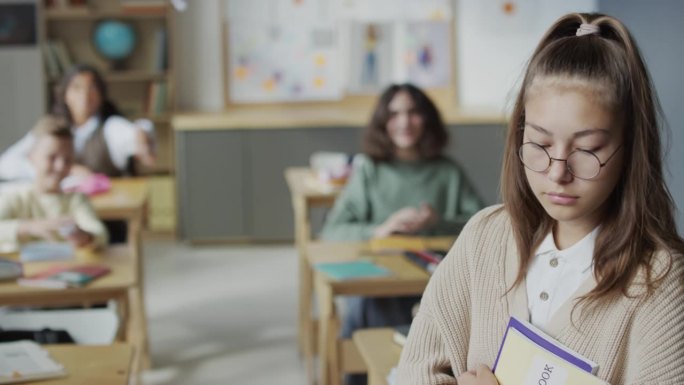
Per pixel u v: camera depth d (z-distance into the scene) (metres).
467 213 4.07
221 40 7.71
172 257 6.93
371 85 7.82
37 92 7.24
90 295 3.21
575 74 1.22
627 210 1.25
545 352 1.29
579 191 1.23
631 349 1.26
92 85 5.16
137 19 7.67
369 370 2.36
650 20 4.57
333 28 7.77
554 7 7.79
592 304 1.27
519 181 1.36
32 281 3.19
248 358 4.62
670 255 1.25
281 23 7.74
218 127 7.25
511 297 1.38
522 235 1.37
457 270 1.46
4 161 5.01
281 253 7.03
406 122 4.00
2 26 7.18
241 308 5.52
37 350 2.36
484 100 7.91
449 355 1.45
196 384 4.24
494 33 7.84
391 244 3.55
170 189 7.50
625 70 1.22
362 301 3.60
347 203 4.08
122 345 2.45
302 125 7.27
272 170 7.31
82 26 7.60
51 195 3.87
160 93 7.53
